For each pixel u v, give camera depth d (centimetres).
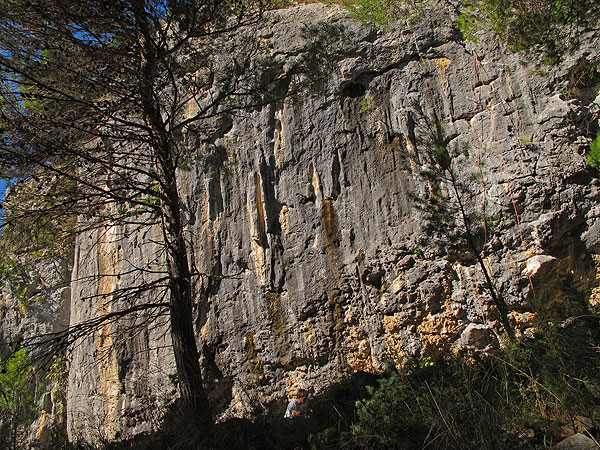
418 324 1068
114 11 787
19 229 830
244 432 629
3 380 1427
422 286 1069
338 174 1216
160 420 894
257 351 1225
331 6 1293
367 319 1126
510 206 1016
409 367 548
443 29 1160
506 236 1008
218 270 1298
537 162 1015
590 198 977
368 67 1215
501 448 384
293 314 1194
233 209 1311
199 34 866
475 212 1041
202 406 738
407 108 1162
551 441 382
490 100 1086
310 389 1151
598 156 963
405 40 1192
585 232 976
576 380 451
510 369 506
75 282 1656
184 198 1364
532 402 462
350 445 443
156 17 826
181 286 803
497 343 974
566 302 870
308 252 1207
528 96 1048
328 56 968
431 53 1166
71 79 803
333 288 1166
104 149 839
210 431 631
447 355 582
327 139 1234
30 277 2012
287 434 561
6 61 773
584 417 418
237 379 1210
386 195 1152
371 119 1200
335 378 1112
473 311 1018
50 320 1958
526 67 1059
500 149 1051
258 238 1254
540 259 964
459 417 423
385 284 1118
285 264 1225
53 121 769
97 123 812
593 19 985
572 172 985
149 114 845
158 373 1366
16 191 818
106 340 1502
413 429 431
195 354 780
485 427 402
